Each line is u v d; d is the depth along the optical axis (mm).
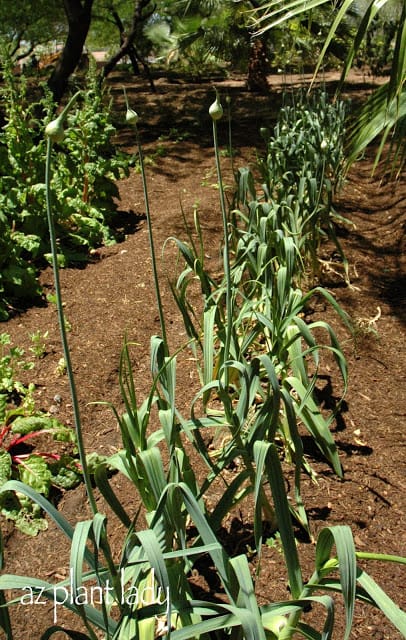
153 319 4074
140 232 5676
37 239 4523
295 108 5543
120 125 10977
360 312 4066
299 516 2303
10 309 4180
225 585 1468
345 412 3062
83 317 4094
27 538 2402
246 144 8977
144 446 1774
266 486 2562
